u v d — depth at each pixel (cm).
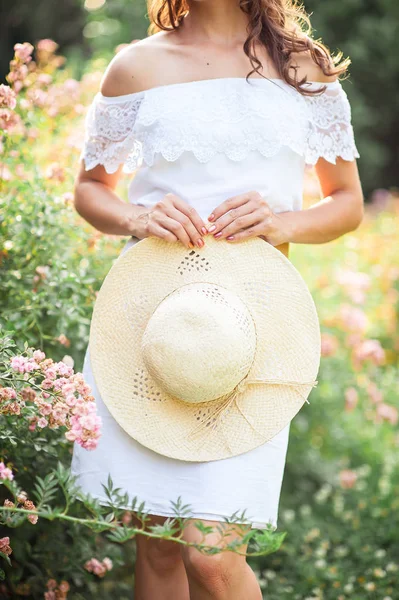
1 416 261
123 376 271
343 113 289
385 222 830
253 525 259
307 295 268
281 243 278
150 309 271
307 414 497
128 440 269
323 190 306
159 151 273
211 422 264
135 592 296
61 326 321
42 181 351
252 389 267
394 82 1275
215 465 260
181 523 228
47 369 244
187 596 292
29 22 1306
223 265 269
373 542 404
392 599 372
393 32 1234
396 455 480
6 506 238
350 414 514
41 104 380
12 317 318
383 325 634
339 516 429
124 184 420
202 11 283
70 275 325
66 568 319
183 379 252
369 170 1278
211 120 270
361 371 542
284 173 277
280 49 280
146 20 1150
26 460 302
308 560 394
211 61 279
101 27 1141
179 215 265
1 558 320
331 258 657
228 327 253
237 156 270
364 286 553
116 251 365
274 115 271
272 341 267
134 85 283
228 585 256
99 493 268
